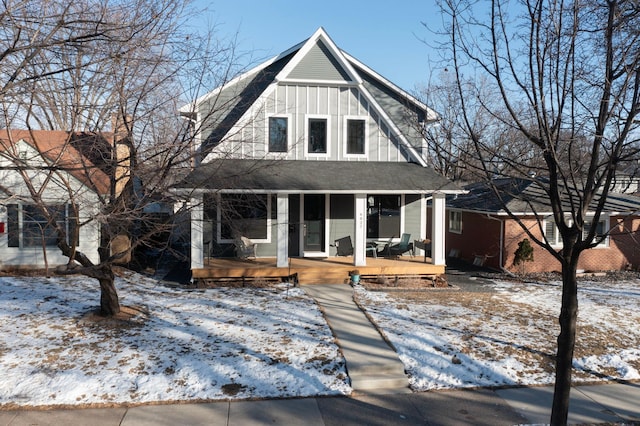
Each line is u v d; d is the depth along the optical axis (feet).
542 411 21.26
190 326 30.86
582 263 58.18
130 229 34.37
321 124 50.62
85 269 29.19
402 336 29.48
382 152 51.80
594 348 28.91
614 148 17.78
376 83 55.01
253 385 22.97
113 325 30.55
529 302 40.50
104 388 22.22
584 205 16.99
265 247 51.06
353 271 45.24
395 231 53.88
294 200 51.75
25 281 43.42
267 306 36.14
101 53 24.58
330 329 30.66
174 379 23.24
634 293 45.98
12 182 43.80
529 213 52.95
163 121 36.32
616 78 17.29
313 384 23.27
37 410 20.24
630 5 19.36
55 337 28.27
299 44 53.47
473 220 64.49
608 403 22.29
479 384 23.94
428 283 46.98
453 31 19.60
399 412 20.95
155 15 25.41
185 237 46.01
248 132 42.29
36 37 20.71
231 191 38.52
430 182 46.52
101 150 29.01
